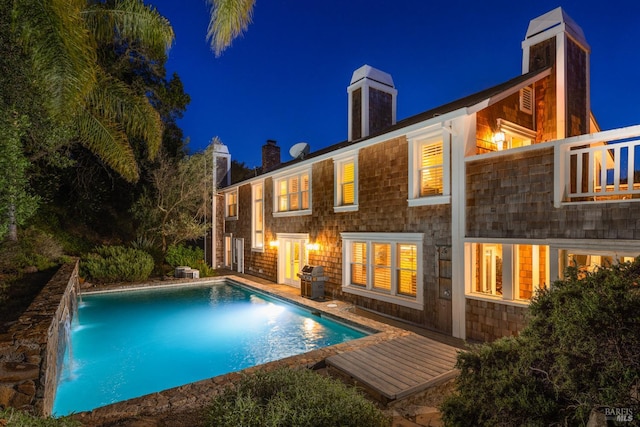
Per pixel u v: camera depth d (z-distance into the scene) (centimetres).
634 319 212
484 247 845
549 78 911
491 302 717
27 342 436
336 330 905
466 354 312
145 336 892
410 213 909
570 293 255
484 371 286
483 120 816
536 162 655
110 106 884
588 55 975
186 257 1830
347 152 1127
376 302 1006
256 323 984
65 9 579
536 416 229
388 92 1286
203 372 680
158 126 959
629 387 199
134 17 881
